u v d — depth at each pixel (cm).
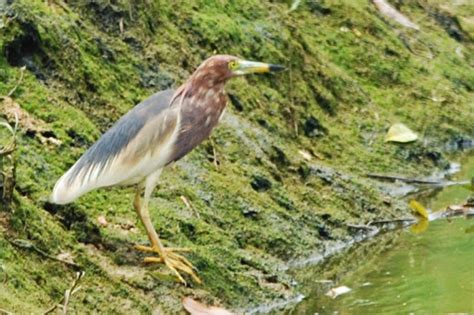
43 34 1268
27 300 936
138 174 1030
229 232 1235
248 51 1619
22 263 977
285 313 1106
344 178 1447
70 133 1185
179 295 1047
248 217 1272
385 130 1684
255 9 1705
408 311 1095
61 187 999
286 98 1600
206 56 1552
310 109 1623
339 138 1616
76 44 1314
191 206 1220
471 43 2183
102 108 1294
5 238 984
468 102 1917
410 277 1195
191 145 1049
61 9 1352
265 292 1129
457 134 1814
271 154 1420
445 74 1973
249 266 1169
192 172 1285
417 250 1295
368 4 2012
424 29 2136
